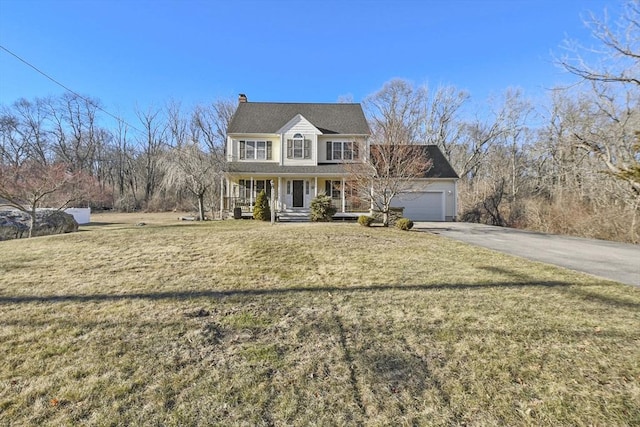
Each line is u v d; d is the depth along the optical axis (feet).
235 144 68.90
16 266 20.67
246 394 7.94
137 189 138.72
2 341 10.51
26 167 50.39
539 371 9.02
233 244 28.89
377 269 20.86
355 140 62.49
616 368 9.17
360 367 9.19
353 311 13.46
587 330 11.68
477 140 108.06
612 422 7.04
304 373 8.88
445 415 7.27
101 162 147.74
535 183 82.99
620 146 43.19
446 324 12.16
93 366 9.07
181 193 102.99
